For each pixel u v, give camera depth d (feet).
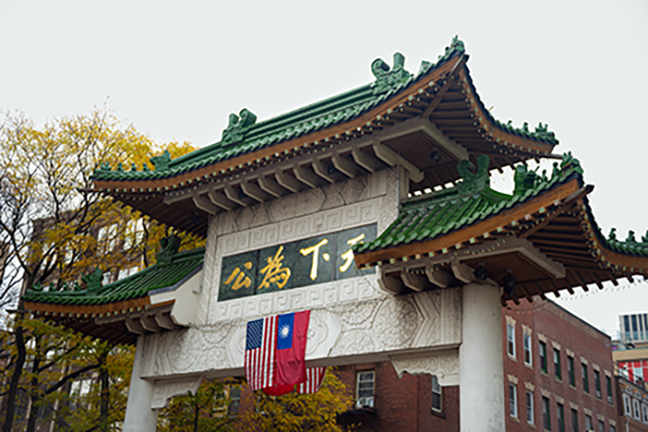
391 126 45.62
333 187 50.98
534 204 34.78
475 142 47.83
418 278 43.21
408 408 106.32
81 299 56.29
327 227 50.06
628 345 248.32
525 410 120.57
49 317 58.65
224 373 52.80
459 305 42.24
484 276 41.32
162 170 58.70
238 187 54.80
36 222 91.15
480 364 40.19
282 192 53.57
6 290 84.58
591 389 145.59
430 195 46.11
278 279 51.31
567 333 143.33
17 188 83.97
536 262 40.73
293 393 88.53
